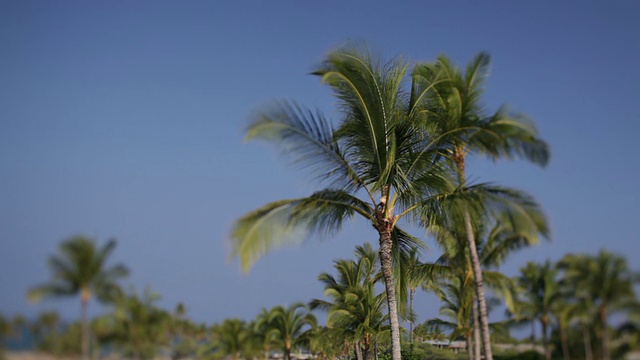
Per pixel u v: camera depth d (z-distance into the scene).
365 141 13.73
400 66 13.72
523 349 24.52
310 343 46.19
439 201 13.59
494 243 24.48
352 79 13.02
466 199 12.99
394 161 13.70
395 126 13.61
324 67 12.84
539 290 22.09
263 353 50.12
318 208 12.81
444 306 33.16
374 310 26.31
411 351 31.91
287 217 12.27
